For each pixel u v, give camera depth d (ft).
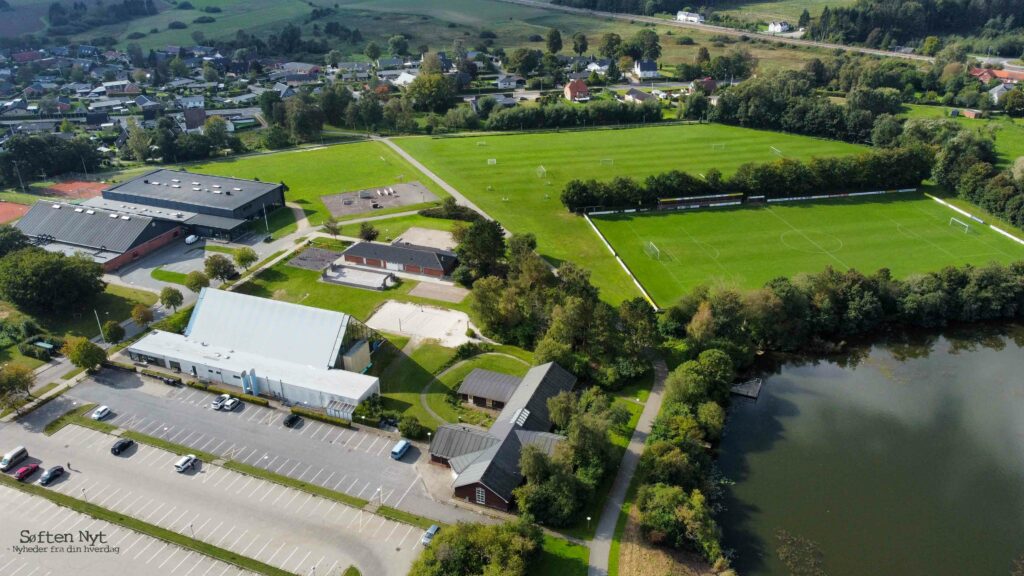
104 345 432.66
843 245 581.12
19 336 436.76
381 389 389.39
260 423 360.69
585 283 457.27
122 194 641.40
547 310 435.53
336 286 511.40
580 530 293.64
